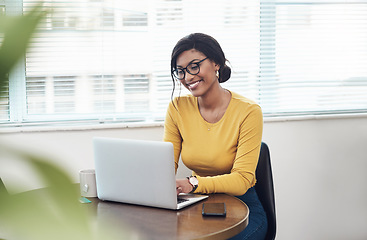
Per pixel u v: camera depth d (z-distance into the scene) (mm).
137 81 2676
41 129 2480
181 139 2266
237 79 2787
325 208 2971
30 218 163
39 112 2564
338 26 2928
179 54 2088
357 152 2965
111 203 1714
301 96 2906
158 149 1542
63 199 163
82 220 166
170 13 2668
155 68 2686
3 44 160
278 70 2859
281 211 2910
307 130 2883
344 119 2926
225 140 2104
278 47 2842
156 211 1605
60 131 2525
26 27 161
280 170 2877
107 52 2607
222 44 2746
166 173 1557
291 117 2848
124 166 1628
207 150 2123
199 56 2055
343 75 2945
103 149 1661
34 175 161
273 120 2822
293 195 2914
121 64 2635
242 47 2771
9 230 222
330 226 2990
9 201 169
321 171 2934
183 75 2096
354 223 3016
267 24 2789
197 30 2701
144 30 2646
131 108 2695
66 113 2602
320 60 2912
